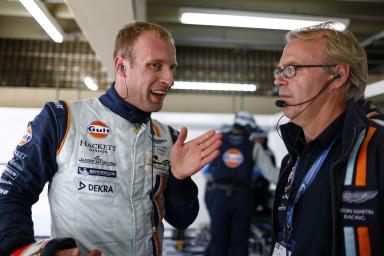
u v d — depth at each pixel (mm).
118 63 1100
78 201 984
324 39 941
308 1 4227
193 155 1046
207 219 4988
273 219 1136
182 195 1159
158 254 1106
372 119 909
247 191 3350
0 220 837
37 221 2818
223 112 6191
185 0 4207
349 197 777
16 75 5438
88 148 1022
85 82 5145
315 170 917
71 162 996
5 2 4230
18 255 757
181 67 5820
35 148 965
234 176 3342
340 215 783
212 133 1086
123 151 1065
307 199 898
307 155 1009
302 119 983
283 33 5379
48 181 1031
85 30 3182
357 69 941
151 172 1104
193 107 6133
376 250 737
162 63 1057
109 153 1045
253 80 5945
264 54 6051
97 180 1006
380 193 748
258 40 5656
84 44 5727
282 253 978
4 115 3443
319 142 944
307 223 871
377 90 2367
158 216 1111
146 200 1080
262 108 6113
